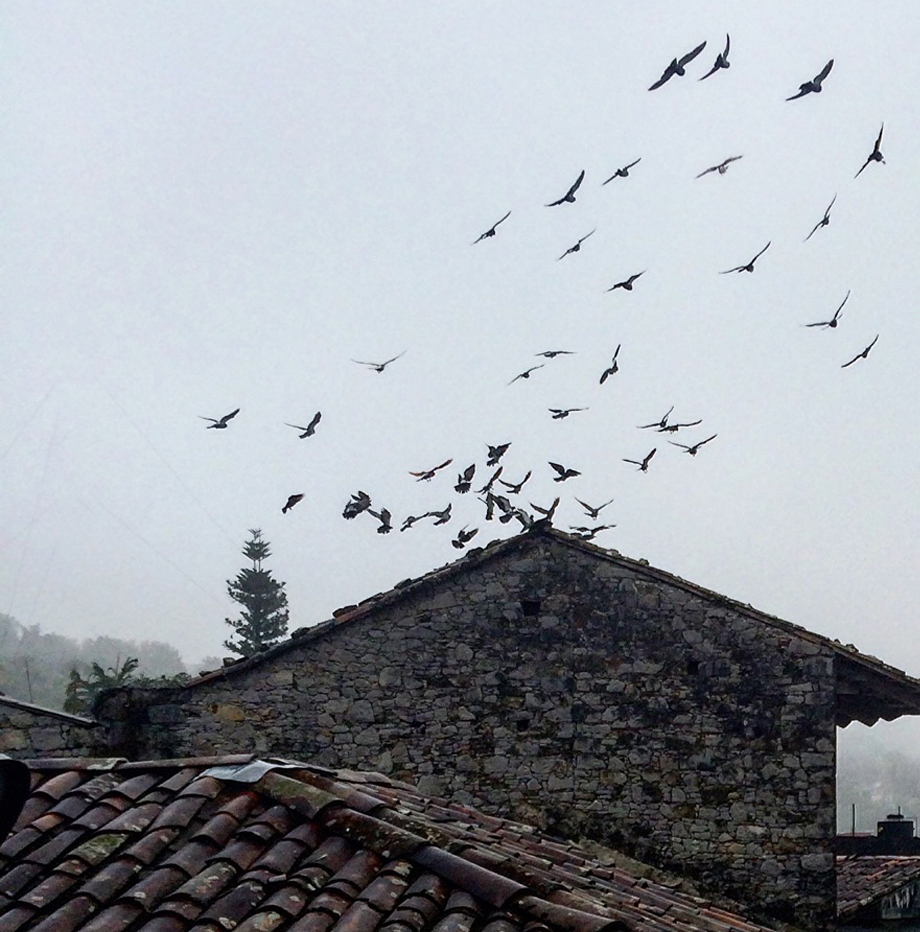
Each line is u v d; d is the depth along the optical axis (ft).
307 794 21.97
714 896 44.93
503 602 46.80
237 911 18.94
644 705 46.37
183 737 44.11
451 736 45.57
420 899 19.08
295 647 45.44
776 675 46.70
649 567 47.26
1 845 20.88
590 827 45.29
